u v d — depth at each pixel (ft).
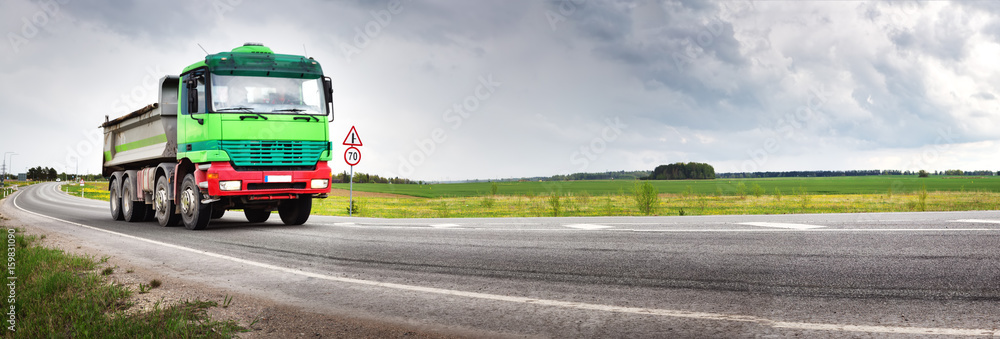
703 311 13.04
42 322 12.78
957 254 19.13
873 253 19.81
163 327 12.21
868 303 13.30
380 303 14.58
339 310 13.94
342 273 19.22
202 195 37.27
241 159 35.47
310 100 37.91
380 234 31.96
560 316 12.92
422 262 21.12
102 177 55.77
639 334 11.42
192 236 33.37
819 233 25.75
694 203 112.27
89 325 12.36
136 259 23.61
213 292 16.30
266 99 36.55
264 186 36.06
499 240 27.14
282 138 36.63
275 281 17.95
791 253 20.43
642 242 24.71
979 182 278.67
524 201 124.06
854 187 244.22
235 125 35.37
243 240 30.48
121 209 49.93
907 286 14.82
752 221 33.55
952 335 10.79
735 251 21.31
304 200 40.60
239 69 35.70
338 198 152.56
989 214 34.78
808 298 13.94
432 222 41.04
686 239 25.25
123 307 14.42
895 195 145.07
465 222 39.99
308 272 19.57
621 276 17.30
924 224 28.22
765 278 16.35
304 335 11.89
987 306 12.78
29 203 107.65
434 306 14.14
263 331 12.21
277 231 35.91
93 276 18.28
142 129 43.88
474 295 15.25
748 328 11.62
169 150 39.65
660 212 80.59
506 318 12.86
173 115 39.17
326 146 38.17
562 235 28.53
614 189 197.16
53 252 24.12
